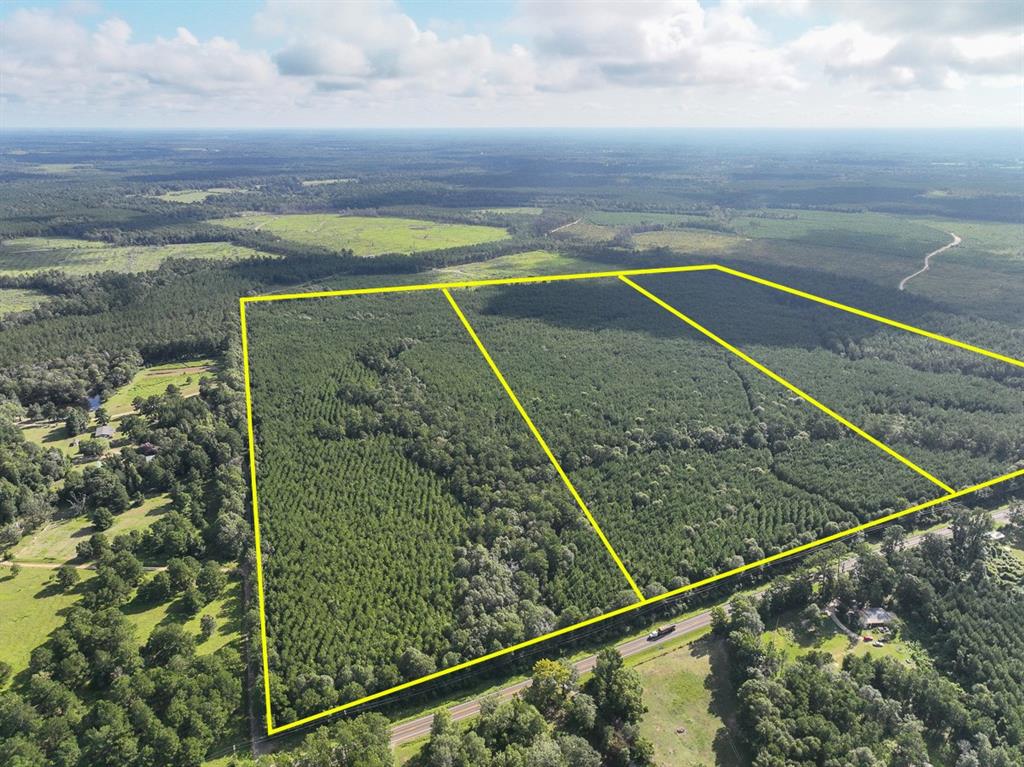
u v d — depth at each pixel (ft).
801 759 399.44
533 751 385.70
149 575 548.31
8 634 481.87
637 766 415.03
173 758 394.11
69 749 384.47
